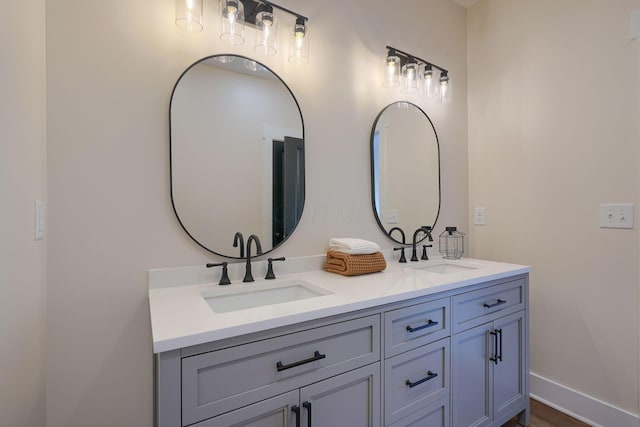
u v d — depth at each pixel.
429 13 2.11
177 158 1.27
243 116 1.42
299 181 1.57
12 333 0.79
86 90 1.12
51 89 1.06
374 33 1.86
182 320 0.85
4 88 0.74
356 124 1.78
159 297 1.10
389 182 1.90
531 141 1.93
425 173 2.07
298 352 0.93
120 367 1.16
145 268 1.21
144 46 1.21
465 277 1.40
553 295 1.83
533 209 1.92
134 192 1.19
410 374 1.19
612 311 1.61
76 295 1.10
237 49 1.41
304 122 1.59
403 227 1.97
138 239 1.20
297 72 1.58
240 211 1.41
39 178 0.99
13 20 0.80
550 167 1.85
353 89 1.77
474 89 2.26
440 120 2.16
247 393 0.84
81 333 1.10
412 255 1.91
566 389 1.77
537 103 1.91
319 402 0.97
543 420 1.71
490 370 1.48
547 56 1.86
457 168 2.24
